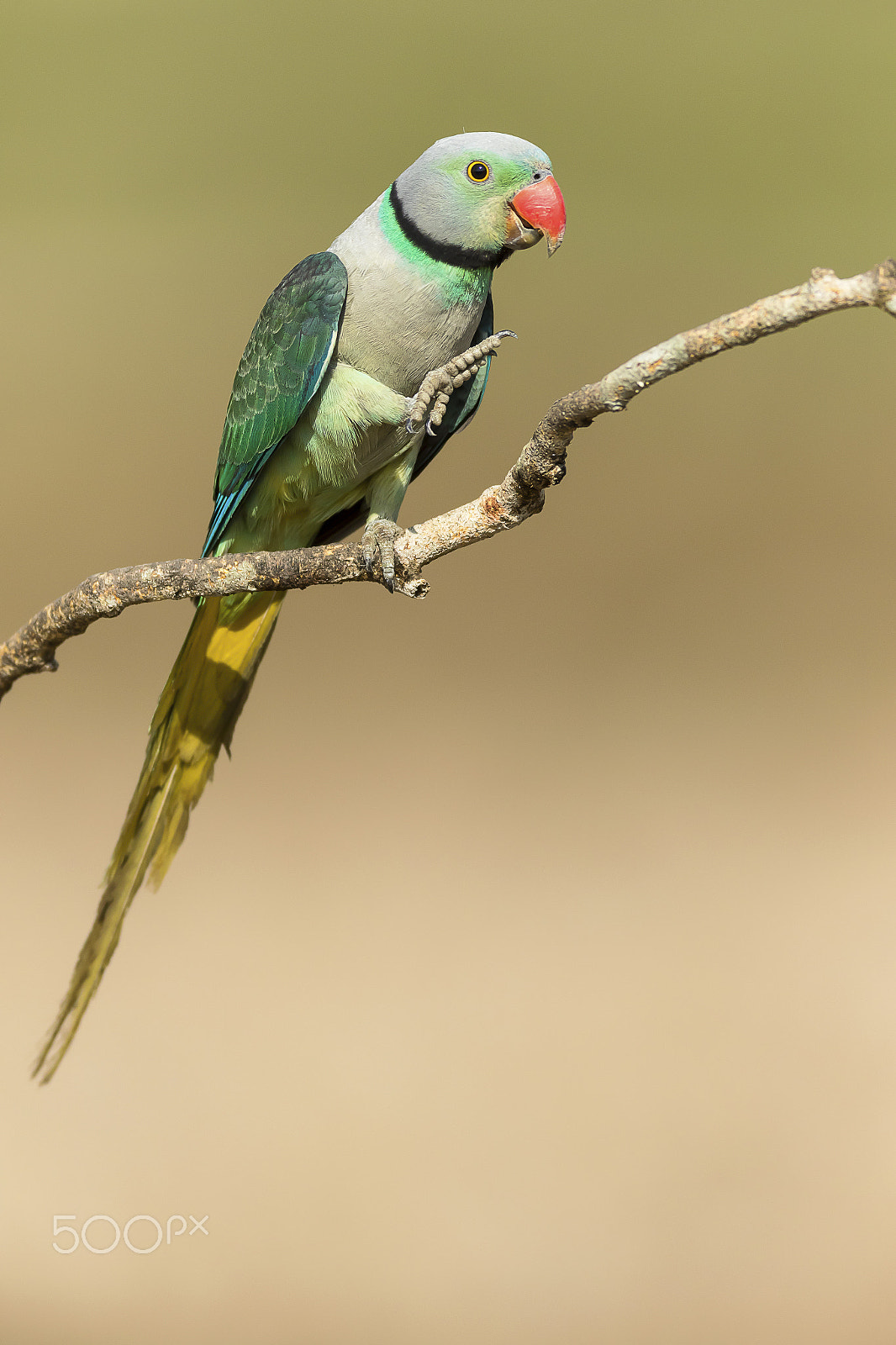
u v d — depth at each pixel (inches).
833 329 709.3
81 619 163.5
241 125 807.1
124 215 780.0
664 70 842.8
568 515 600.1
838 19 834.8
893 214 778.2
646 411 666.8
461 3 842.2
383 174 812.6
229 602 209.2
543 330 702.5
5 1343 251.3
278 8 811.4
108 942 202.7
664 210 792.9
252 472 218.8
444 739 465.1
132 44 799.1
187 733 211.9
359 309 206.4
